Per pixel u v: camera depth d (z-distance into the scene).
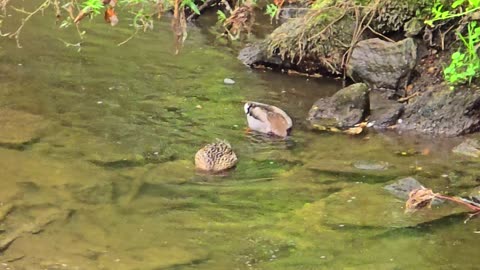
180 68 8.54
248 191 5.56
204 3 10.70
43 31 9.55
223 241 4.80
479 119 7.00
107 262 4.49
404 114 7.18
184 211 5.21
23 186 5.45
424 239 4.88
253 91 7.97
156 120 6.94
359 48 8.24
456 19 7.98
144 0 6.20
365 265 4.55
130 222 5.02
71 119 6.81
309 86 8.26
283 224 5.05
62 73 8.06
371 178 5.83
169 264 4.49
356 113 7.10
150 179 5.69
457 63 7.11
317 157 6.27
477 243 4.84
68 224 4.95
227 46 9.49
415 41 8.16
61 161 5.91
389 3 8.43
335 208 5.29
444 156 6.36
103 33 9.65
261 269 4.47
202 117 7.10
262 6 10.86
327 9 8.65
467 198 5.45
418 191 5.25
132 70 8.34
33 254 4.56
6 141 6.21
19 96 7.30
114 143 6.34
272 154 6.30
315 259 4.61
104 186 5.53
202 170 5.90
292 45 8.59
